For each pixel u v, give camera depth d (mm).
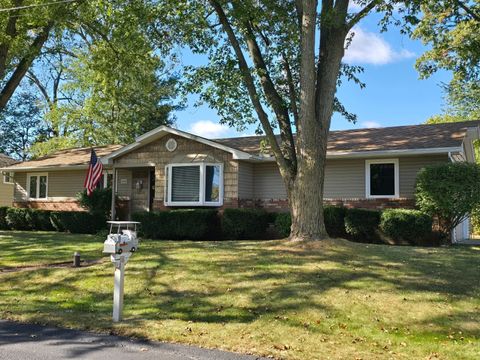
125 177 21281
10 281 9852
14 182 24594
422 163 15555
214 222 17109
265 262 9922
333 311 7188
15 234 19219
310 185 11656
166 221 17109
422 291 8008
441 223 14078
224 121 14188
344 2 11961
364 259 10148
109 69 20250
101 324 6930
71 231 20328
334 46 12047
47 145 36188
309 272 9133
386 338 6191
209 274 9320
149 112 35844
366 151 15789
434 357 5551
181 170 18203
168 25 13758
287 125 12773
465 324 6668
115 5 14297
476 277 8867
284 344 5973
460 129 16688
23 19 17859
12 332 6664
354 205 16438
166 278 9242
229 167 17453
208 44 13625
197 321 7027
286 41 13000
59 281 9547
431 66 19656
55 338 6344
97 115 34156
